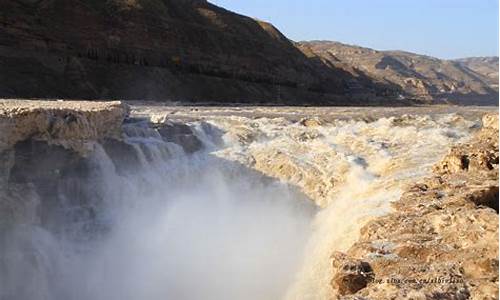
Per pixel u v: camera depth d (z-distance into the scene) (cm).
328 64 15762
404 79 19950
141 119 3278
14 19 6938
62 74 6931
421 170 2630
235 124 3497
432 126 3641
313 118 4044
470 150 2356
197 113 4516
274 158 3073
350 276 1442
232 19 11738
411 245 1511
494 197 1900
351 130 3547
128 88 7625
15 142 2159
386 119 3822
